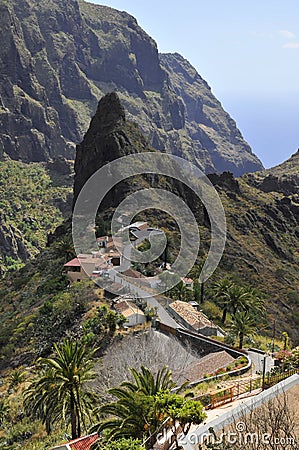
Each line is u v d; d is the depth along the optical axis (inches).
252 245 4414.4
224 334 2354.8
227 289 2815.0
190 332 2124.8
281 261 4411.9
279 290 3732.8
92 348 2023.9
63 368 1350.9
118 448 860.0
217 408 1088.2
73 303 2593.5
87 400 1435.8
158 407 983.0
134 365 1694.1
